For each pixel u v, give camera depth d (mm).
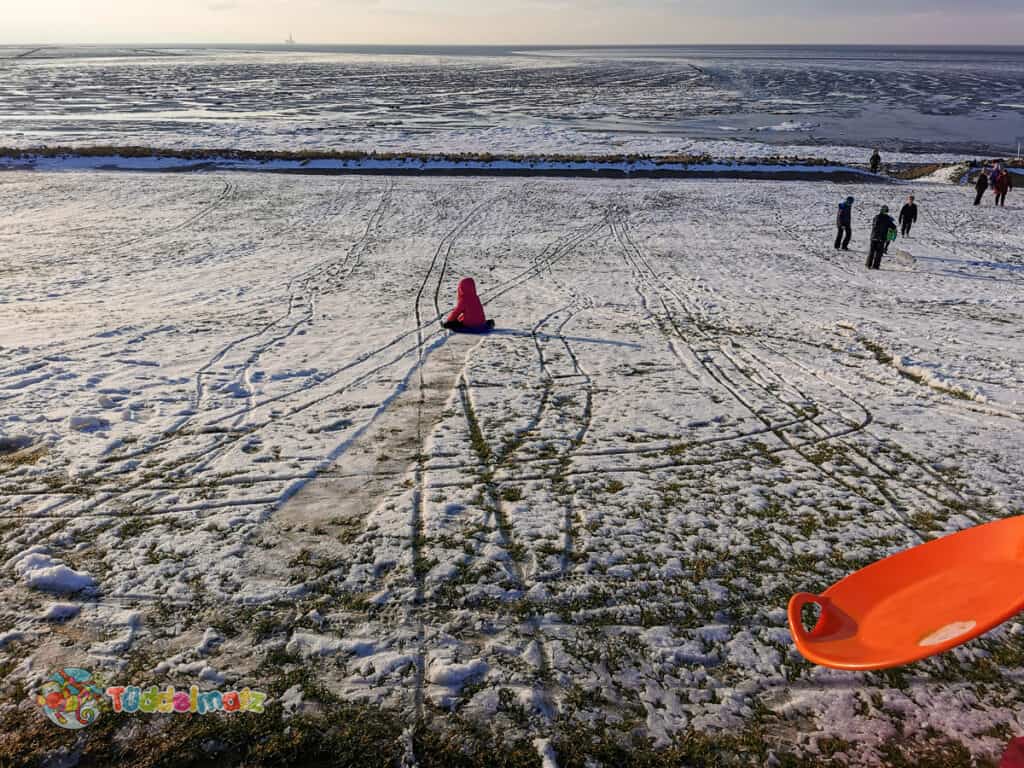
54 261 14234
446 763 2957
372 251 15977
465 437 6250
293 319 10539
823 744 3061
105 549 4395
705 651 3594
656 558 4367
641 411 6961
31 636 3619
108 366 8039
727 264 15297
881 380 8023
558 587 4070
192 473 5453
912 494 5238
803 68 134875
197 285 12719
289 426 6449
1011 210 21359
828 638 2789
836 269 14961
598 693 3320
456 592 4012
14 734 3037
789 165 28266
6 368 7820
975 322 10750
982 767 2932
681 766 2955
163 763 2936
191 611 3824
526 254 15961
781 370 8422
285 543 4484
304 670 3422
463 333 9938
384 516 4832
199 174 25781
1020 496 5176
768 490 5297
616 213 20656
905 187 25281
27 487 5180
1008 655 3562
